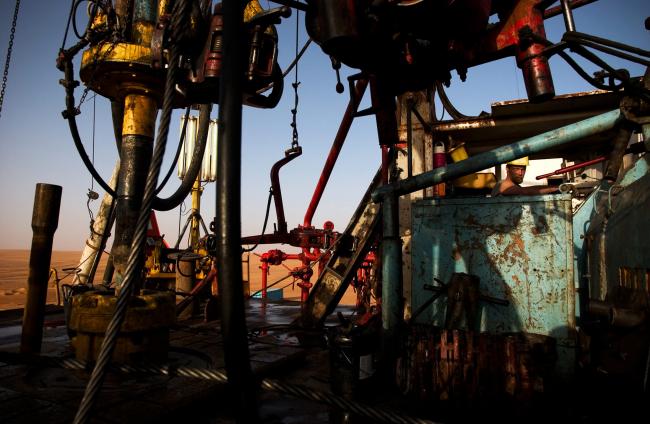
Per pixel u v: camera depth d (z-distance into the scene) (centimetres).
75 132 439
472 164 287
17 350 406
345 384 302
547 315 309
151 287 728
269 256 711
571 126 250
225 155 111
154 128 423
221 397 317
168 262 776
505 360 262
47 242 357
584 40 220
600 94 464
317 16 220
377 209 521
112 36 402
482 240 338
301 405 316
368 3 199
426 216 363
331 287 503
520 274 321
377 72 243
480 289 333
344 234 527
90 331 326
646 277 245
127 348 327
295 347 447
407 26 198
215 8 266
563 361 299
